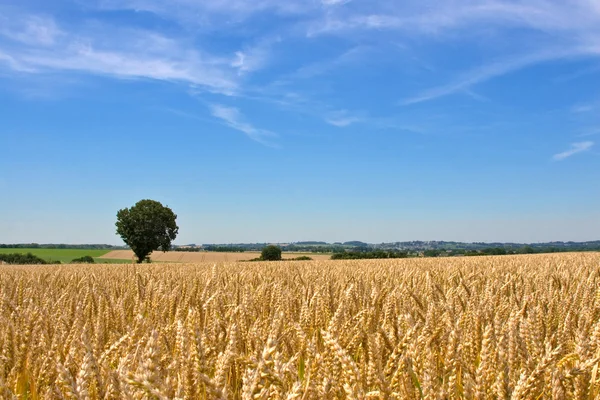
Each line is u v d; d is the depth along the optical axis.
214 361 3.61
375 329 5.21
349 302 6.10
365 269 17.53
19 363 4.04
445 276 11.73
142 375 2.07
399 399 2.77
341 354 2.45
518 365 3.20
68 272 19.06
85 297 6.96
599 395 2.93
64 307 6.41
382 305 6.29
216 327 4.46
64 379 2.38
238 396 3.57
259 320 4.98
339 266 21.88
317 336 5.04
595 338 3.17
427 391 2.62
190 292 7.35
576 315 5.26
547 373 2.81
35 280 11.90
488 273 12.59
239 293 7.16
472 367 3.53
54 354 3.95
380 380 2.62
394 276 12.54
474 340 4.02
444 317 4.51
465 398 2.92
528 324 3.61
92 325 5.11
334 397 2.82
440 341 4.16
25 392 3.89
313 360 3.19
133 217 109.50
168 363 3.67
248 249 172.38
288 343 4.34
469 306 5.15
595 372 2.95
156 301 6.86
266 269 18.36
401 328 4.52
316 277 12.53
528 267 15.63
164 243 111.62
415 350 2.99
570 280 9.23
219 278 10.01
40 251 139.75
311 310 5.30
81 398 2.34
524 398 2.61
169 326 4.52
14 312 5.39
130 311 7.34
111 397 2.50
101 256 127.69
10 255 100.56
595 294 6.26
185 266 24.33
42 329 4.56
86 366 2.49
